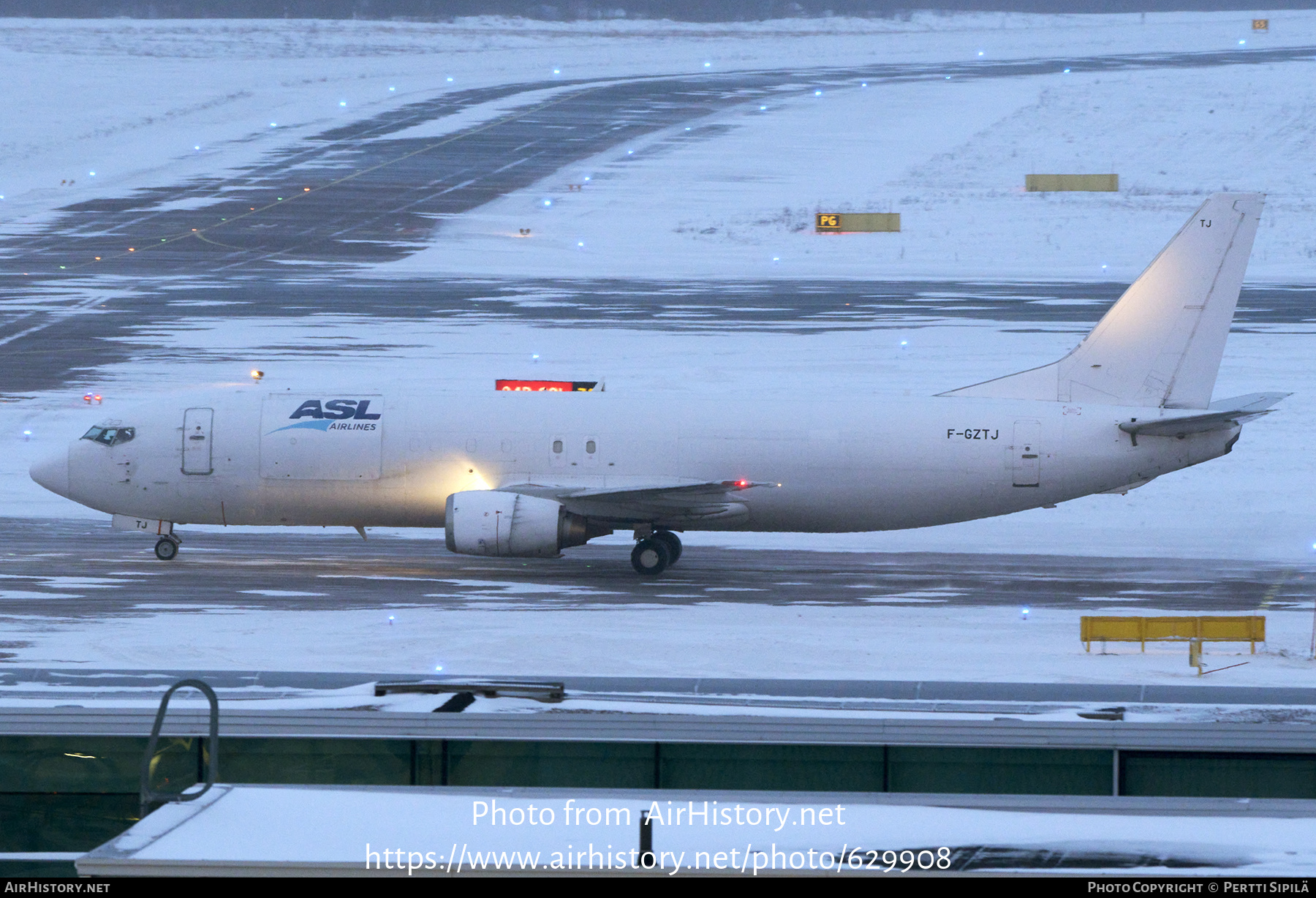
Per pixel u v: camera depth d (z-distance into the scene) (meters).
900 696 92.88
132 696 90.19
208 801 65.69
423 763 83.00
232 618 144.88
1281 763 81.25
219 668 120.00
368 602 156.12
